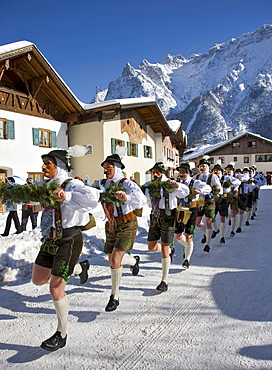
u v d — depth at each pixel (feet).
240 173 30.55
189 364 8.54
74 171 63.16
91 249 20.63
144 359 8.83
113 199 11.76
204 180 22.20
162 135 92.99
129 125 71.92
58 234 9.55
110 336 10.12
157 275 16.22
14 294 13.76
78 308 12.25
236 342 9.57
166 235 14.07
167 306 12.36
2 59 45.83
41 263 9.94
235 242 24.17
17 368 8.52
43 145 55.42
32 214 30.07
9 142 49.57
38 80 53.26
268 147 186.60
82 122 61.93
